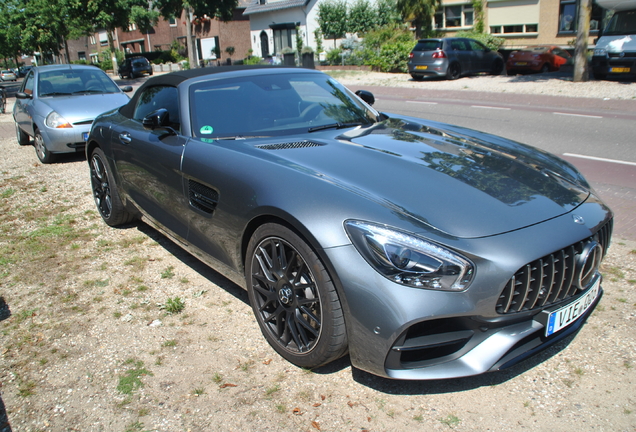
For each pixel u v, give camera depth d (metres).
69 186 6.20
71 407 2.31
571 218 2.35
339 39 33.22
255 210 2.52
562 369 2.50
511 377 2.46
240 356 2.66
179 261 3.89
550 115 10.93
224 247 2.89
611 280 3.34
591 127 9.35
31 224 4.81
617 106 11.84
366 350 2.17
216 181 2.81
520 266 2.08
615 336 2.73
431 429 2.13
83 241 4.34
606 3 15.60
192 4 38.31
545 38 27.28
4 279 3.65
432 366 2.19
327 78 4.08
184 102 3.41
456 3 29.83
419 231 2.11
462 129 3.61
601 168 6.51
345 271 2.14
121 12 31.64
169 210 3.46
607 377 2.42
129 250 4.12
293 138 3.15
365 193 2.33
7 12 31.80
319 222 2.23
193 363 2.61
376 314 2.09
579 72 15.95
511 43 28.45
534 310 2.21
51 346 2.80
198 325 2.97
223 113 3.36
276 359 2.63
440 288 2.04
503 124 9.93
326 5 31.09
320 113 3.56
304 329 2.47
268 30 39.91
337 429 2.14
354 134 3.25
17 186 6.28
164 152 3.35
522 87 15.83
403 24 28.80
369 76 22.72
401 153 2.85
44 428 2.19
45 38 31.19
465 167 2.69
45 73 8.38
